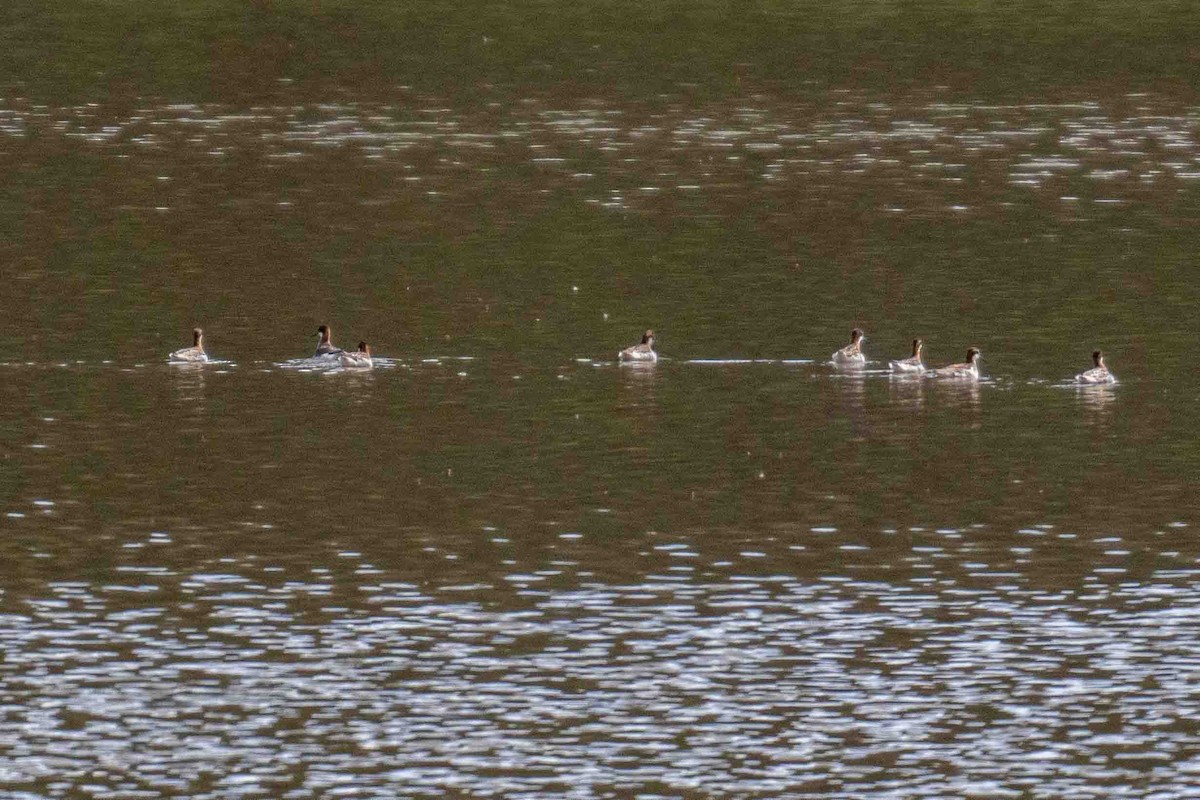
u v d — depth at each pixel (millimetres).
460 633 46750
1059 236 93812
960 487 58000
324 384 70000
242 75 135125
